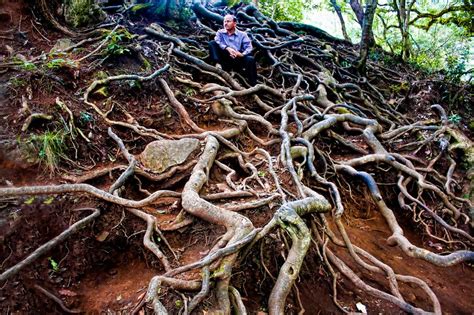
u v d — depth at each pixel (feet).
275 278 13.33
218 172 16.92
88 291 12.03
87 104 17.20
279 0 53.88
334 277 14.96
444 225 19.60
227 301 11.07
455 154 24.14
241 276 12.80
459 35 47.32
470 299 17.19
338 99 28.27
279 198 15.33
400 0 45.06
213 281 11.36
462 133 25.44
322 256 15.25
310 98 24.27
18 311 10.71
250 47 25.03
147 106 19.42
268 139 20.20
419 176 21.52
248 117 20.63
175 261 12.56
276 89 25.75
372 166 22.20
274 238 13.83
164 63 22.34
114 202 13.16
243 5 39.60
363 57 33.99
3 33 19.12
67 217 12.76
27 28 20.01
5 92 15.58
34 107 15.46
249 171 17.35
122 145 16.10
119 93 18.92
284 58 30.42
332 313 14.01
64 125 15.38
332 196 17.94
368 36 33.63
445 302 16.29
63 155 14.73
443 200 21.13
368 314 14.40
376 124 23.98
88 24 22.57
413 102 32.24
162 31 25.68
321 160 20.51
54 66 17.43
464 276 18.72
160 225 13.46
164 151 16.16
